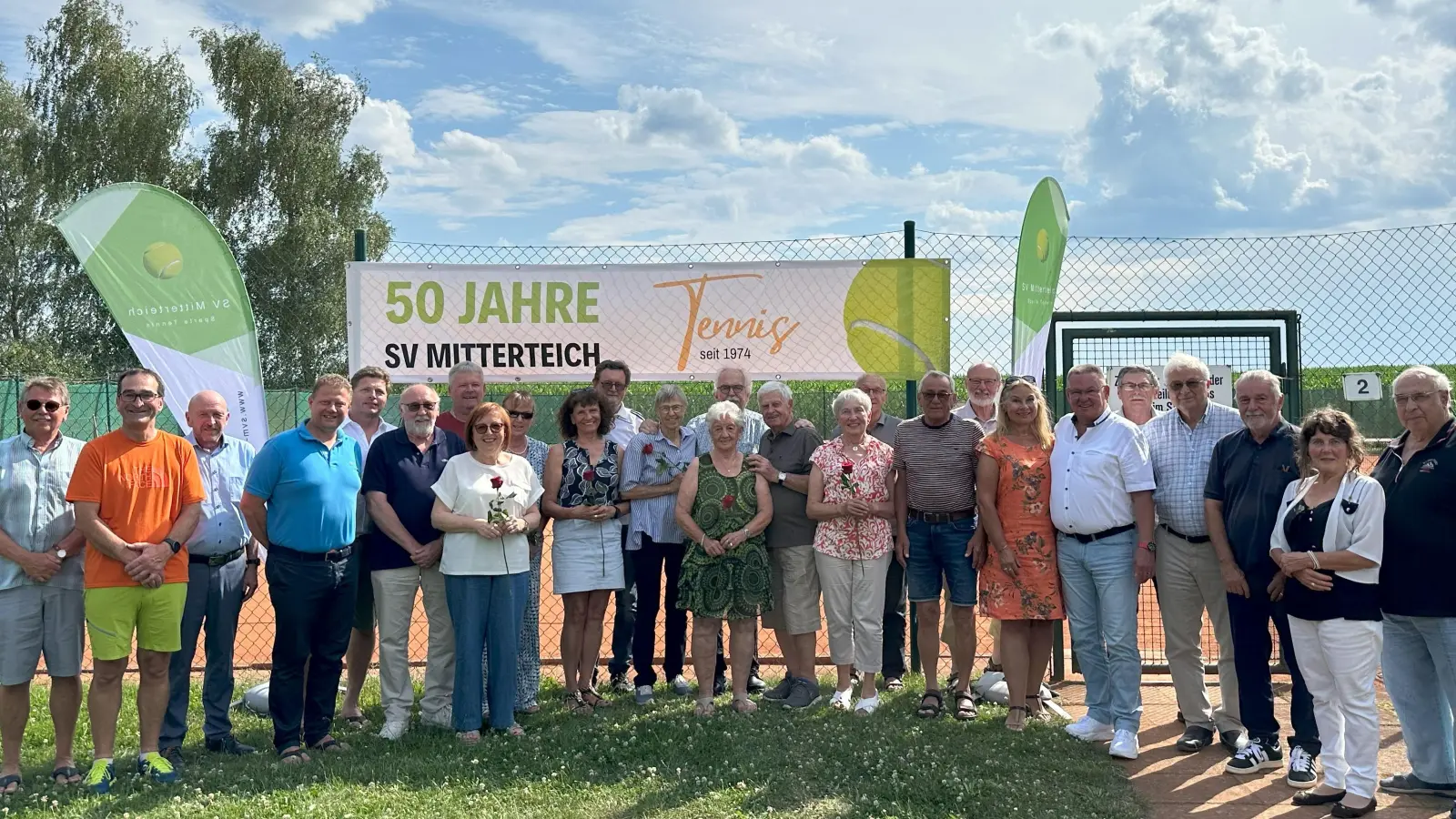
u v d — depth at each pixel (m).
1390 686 4.76
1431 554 4.37
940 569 5.93
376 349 7.29
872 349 7.23
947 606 6.53
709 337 7.33
